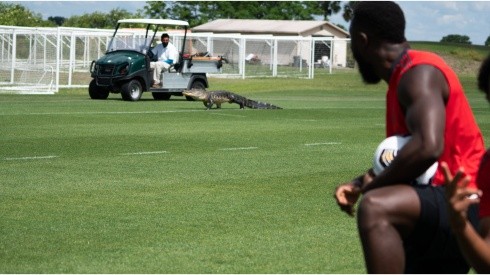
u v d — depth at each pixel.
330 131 33.34
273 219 15.98
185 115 40.16
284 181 20.62
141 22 55.56
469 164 8.44
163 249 13.38
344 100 57.41
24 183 19.50
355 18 8.68
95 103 48.88
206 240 14.09
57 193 18.31
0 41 69.31
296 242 14.09
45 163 22.75
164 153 25.30
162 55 54.97
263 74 94.81
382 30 8.53
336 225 15.53
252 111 43.72
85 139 28.47
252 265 12.49
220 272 12.04
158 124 34.81
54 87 62.91
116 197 17.98
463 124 8.40
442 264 8.40
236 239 14.21
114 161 23.41
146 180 20.31
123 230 14.73
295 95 64.88
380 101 56.28
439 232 7.98
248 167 22.81
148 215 16.11
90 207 16.81
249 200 17.95
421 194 7.93
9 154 24.44
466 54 121.75
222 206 17.20
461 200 7.16
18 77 68.44
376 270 7.73
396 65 8.48
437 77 8.22
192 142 28.36
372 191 7.95
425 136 7.81
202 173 21.59
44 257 12.73
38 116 37.22
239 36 87.44
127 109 43.66
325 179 21.16
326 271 12.26
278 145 28.09
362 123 37.41
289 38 91.50
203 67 56.22
